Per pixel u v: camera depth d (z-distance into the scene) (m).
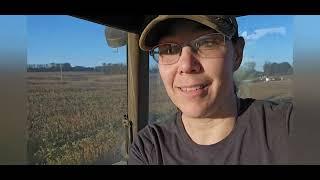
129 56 0.62
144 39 0.37
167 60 0.37
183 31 0.35
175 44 0.36
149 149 0.41
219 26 0.34
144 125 0.62
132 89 0.62
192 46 0.35
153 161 0.40
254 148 0.37
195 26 0.35
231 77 0.37
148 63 0.61
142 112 0.62
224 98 0.37
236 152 0.37
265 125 0.38
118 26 0.55
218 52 0.35
